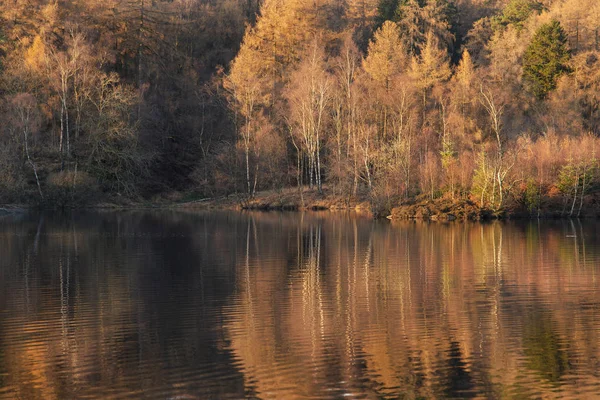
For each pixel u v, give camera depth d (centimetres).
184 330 2242
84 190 8231
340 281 3117
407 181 7175
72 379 1777
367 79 9144
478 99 8681
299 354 1972
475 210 6706
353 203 7981
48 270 3444
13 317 2431
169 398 1641
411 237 4969
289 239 4825
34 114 8331
